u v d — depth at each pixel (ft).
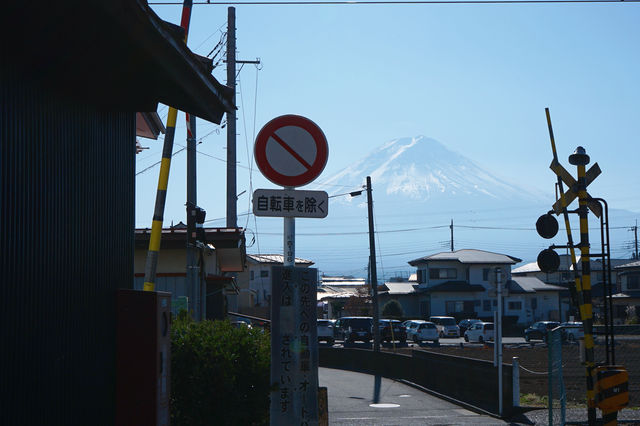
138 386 19.10
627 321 185.98
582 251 32.55
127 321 19.34
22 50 14.28
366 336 158.92
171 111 33.12
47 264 15.26
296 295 20.16
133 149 22.02
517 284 233.55
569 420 42.11
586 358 32.63
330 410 55.57
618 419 41.29
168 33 15.79
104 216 19.10
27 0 13.24
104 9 13.53
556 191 34.32
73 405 16.44
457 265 231.30
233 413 24.64
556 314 226.17
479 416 50.31
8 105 13.69
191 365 25.02
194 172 49.14
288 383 19.93
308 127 20.36
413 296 239.50
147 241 56.54
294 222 20.31
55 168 15.88
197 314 47.26
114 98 18.81
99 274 18.53
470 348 138.00
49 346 15.26
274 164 20.20
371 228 106.52
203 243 48.44
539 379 71.46
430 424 45.85
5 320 13.32
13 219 13.70
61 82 16.24
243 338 26.03
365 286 256.11
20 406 13.88
